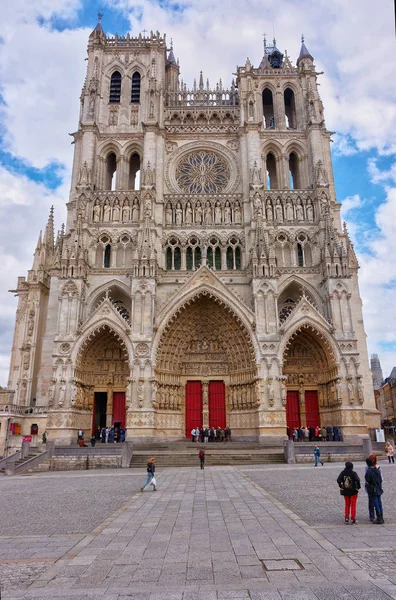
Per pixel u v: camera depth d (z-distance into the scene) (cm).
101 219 6131
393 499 2059
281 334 5291
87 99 6744
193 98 7719
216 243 6100
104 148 6700
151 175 6103
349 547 1255
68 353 5228
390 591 920
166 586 973
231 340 5688
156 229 5994
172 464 4047
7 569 1125
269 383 5084
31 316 6188
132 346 5212
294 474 3108
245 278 5872
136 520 1658
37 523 1700
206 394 5678
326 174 6272
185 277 5869
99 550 1264
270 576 1025
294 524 1552
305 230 6112
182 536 1406
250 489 2412
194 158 6800
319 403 5641
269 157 7231
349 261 6062
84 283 5641
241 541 1332
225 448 4609
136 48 7319
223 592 931
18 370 6188
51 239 6831
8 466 3728
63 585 993
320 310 5738
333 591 926
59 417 5038
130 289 5741
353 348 5269
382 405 12088
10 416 5072
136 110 6956
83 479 3147
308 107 6744
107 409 5647
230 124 6844
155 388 5141
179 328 5725
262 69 7250
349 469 1603
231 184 6556
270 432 4938
